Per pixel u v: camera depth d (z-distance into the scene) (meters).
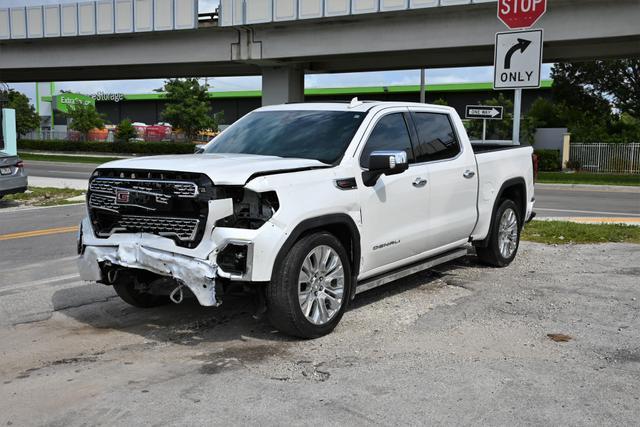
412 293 6.70
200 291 4.68
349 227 5.41
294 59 31.80
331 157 5.57
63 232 11.22
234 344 5.09
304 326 5.01
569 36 24.66
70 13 34.72
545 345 5.04
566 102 43.28
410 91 63.00
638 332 5.37
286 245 4.84
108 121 84.62
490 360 4.70
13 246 9.74
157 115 82.06
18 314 5.99
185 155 5.73
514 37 10.43
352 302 6.33
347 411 3.84
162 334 5.38
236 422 3.71
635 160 31.88
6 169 15.37
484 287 6.94
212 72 41.38
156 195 4.86
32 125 66.00
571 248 9.23
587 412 3.83
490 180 7.50
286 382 4.29
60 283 7.25
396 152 5.42
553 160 32.31
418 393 4.10
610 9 23.91
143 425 3.68
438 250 6.76
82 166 35.22
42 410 3.89
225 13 30.75
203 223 4.71
